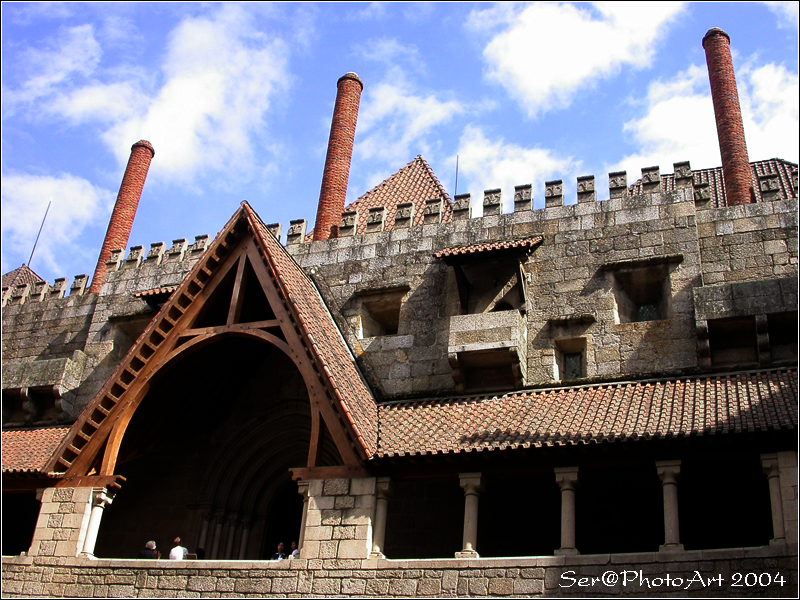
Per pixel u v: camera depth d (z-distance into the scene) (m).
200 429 24.69
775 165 29.67
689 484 19.31
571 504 17.61
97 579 19.42
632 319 22.92
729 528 18.62
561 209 24.30
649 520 19.27
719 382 19.47
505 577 17.06
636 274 22.73
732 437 16.73
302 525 19.08
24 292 30.55
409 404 21.69
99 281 30.70
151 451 23.59
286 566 18.44
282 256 23.25
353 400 20.47
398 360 23.44
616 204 23.84
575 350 22.47
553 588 16.66
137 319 27.59
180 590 18.78
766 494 18.72
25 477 21.09
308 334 20.44
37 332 29.36
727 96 25.98
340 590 17.86
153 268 28.92
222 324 23.20
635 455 17.56
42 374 26.58
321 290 25.47
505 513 20.47
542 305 22.92
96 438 21.09
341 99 30.45
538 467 18.23
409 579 17.59
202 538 23.25
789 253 21.72
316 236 27.75
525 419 19.45
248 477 24.20
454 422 20.05
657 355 21.27
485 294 23.44
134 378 21.42
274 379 24.94
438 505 21.16
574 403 19.89
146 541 23.72
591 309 22.47
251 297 23.27
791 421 16.53
